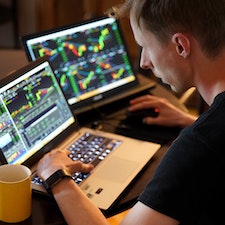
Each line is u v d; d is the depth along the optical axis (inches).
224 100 37.5
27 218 45.2
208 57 38.4
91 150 56.2
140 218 37.3
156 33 39.4
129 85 72.0
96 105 67.0
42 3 141.9
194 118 64.5
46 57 57.1
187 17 37.1
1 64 70.0
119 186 49.7
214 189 36.5
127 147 57.4
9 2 146.3
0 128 48.1
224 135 36.1
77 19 142.9
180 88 42.4
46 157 49.8
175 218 36.3
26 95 52.4
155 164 55.4
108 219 46.9
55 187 45.4
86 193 48.3
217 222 38.0
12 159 48.7
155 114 64.6
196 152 36.2
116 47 71.0
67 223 43.6
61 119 57.2
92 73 67.7
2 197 43.6
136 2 39.5
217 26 37.1
